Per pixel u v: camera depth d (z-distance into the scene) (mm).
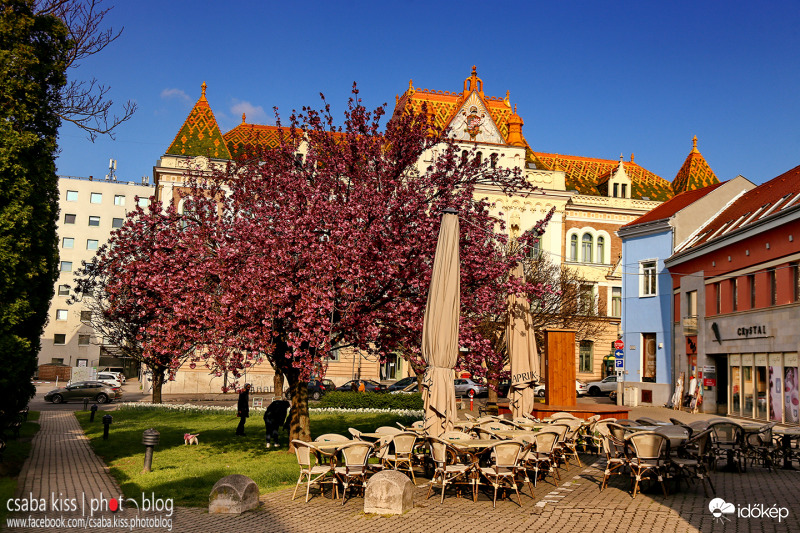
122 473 14273
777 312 24828
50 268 18312
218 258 15766
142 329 16984
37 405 39500
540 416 19109
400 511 9961
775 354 24984
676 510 9984
